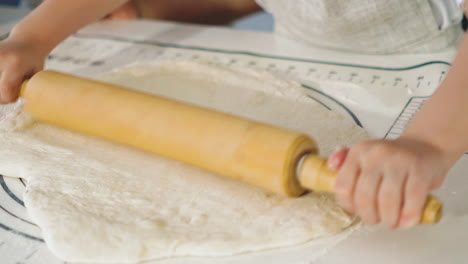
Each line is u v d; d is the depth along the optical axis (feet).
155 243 1.82
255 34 3.74
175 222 1.91
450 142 1.69
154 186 2.11
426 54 3.14
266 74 2.98
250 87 2.85
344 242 1.84
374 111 2.67
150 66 3.04
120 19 4.17
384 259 1.77
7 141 2.42
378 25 3.10
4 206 2.11
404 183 1.55
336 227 1.87
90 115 2.26
